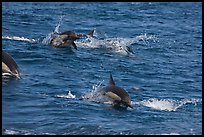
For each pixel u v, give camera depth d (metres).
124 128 45.22
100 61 69.50
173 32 96.62
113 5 120.12
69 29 93.50
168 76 65.38
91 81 59.88
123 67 67.56
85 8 114.00
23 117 46.38
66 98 52.53
